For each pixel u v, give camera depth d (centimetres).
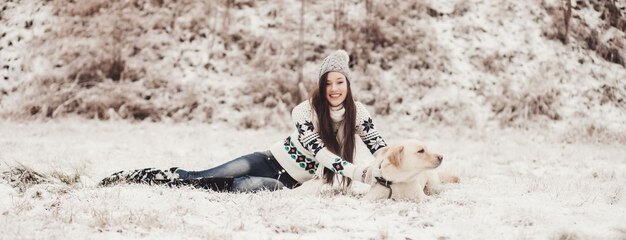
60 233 292
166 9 1686
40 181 450
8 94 1512
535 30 1664
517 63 1573
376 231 332
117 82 1531
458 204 412
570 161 856
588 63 1623
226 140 1105
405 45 1616
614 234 312
